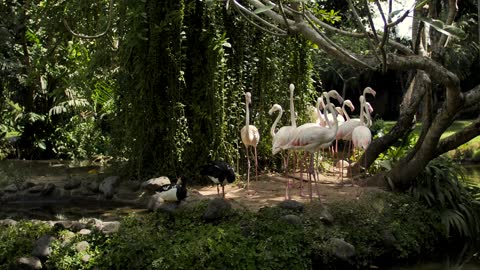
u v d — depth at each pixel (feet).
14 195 30.37
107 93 40.04
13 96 47.91
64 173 36.37
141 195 29.73
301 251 20.93
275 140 27.96
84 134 44.52
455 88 22.29
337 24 53.36
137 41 29.99
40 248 20.38
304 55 35.68
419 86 32.73
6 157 45.98
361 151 38.47
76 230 22.06
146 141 32.12
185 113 32.50
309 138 25.79
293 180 32.45
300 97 35.73
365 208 24.67
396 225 24.03
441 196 26.50
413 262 23.59
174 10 30.83
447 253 25.35
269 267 19.58
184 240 20.66
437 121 25.11
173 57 31.22
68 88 39.70
